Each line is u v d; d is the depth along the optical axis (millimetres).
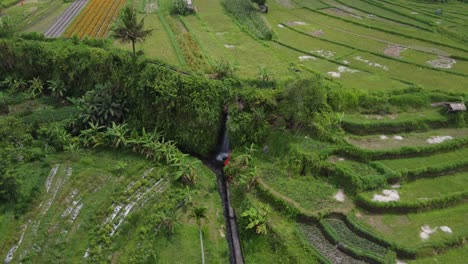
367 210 35469
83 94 50469
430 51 58344
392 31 64750
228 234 36062
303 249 32656
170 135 44969
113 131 43438
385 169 38125
